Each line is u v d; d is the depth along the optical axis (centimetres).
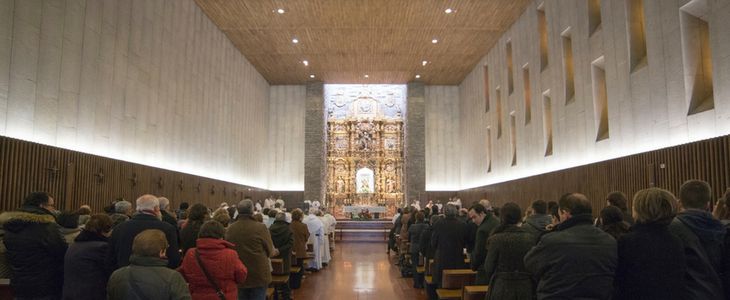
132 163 1251
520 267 484
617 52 1211
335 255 1778
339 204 3008
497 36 2081
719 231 349
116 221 589
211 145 1903
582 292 346
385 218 2773
